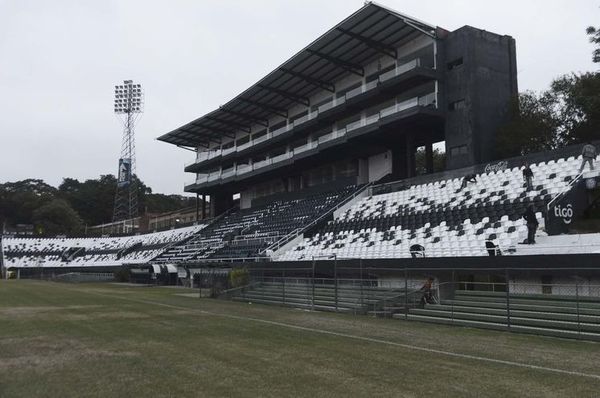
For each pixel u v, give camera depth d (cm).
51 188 14250
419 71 3256
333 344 1218
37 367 961
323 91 4656
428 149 4016
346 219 3431
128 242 7338
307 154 4356
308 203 4416
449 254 2264
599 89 3391
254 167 5244
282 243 3509
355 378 849
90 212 13000
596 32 3403
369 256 2708
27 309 2194
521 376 858
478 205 2555
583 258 1483
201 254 4544
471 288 1823
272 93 4803
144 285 4675
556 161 2441
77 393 771
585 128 3453
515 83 3397
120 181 9338
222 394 752
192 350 1138
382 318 1830
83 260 7194
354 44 3744
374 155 4262
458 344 1210
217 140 6550
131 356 1067
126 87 9275
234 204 6894
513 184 2530
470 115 3181
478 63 3247
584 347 1159
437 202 2886
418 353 1086
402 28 3456
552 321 1374
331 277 2514
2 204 12388
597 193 2120
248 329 1510
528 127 3186
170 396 746
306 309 2230
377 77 3922
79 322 1703
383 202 3359
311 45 3759
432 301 1800
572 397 724
